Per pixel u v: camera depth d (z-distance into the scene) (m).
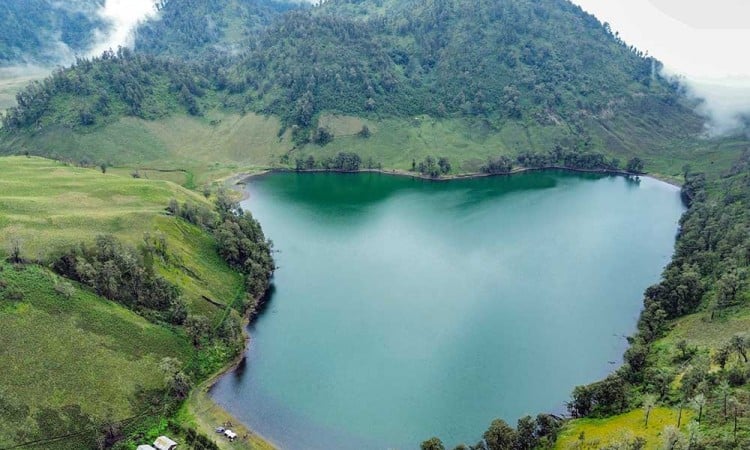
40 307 130.00
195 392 132.62
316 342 159.38
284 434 122.19
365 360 151.12
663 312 161.38
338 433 123.44
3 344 119.12
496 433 108.19
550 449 109.25
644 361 137.12
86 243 154.25
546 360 151.62
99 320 135.50
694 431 91.69
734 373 113.81
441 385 140.88
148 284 154.38
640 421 110.88
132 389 124.12
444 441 122.00
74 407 115.19
